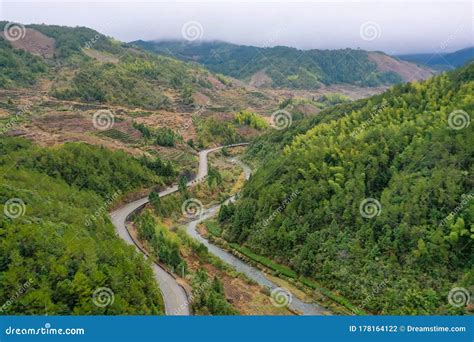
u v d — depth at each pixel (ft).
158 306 150.92
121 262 150.82
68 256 135.54
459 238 172.76
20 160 250.37
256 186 288.51
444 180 191.42
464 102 233.55
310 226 224.53
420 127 233.35
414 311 159.12
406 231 186.80
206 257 231.30
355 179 224.53
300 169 256.93
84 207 215.31
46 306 118.73
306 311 181.98
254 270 225.56
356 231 207.21
